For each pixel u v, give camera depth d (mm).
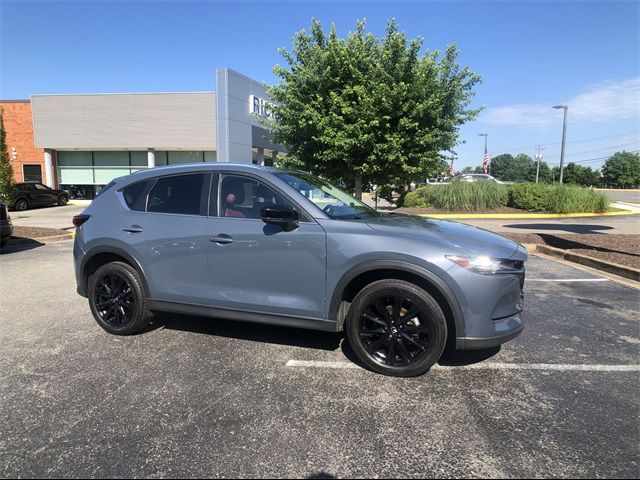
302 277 4004
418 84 11461
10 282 7352
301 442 2936
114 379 3846
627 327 5137
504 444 2902
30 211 23531
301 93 12742
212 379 3836
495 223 16688
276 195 4219
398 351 3836
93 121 28797
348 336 3953
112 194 4984
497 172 130625
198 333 4941
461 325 3613
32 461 2760
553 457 2768
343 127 11633
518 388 3664
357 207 4738
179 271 4504
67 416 3270
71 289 6902
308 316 4027
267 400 3477
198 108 27969
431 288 3775
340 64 11945
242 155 26016
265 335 4867
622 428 3082
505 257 3682
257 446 2898
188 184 4605
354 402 3438
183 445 2912
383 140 11891
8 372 3998
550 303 6086
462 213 19891
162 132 28391
